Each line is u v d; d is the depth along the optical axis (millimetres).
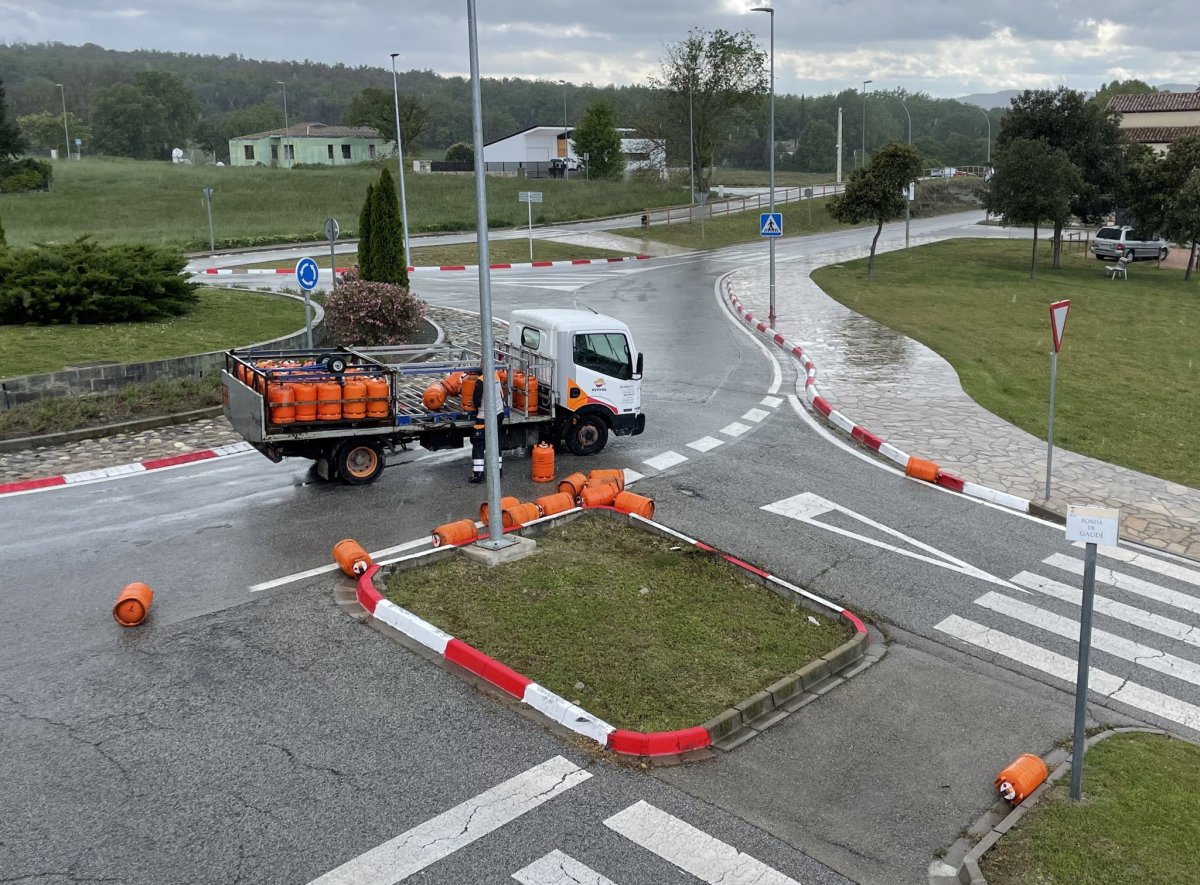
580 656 9133
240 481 14133
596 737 7891
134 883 6156
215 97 181000
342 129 93500
